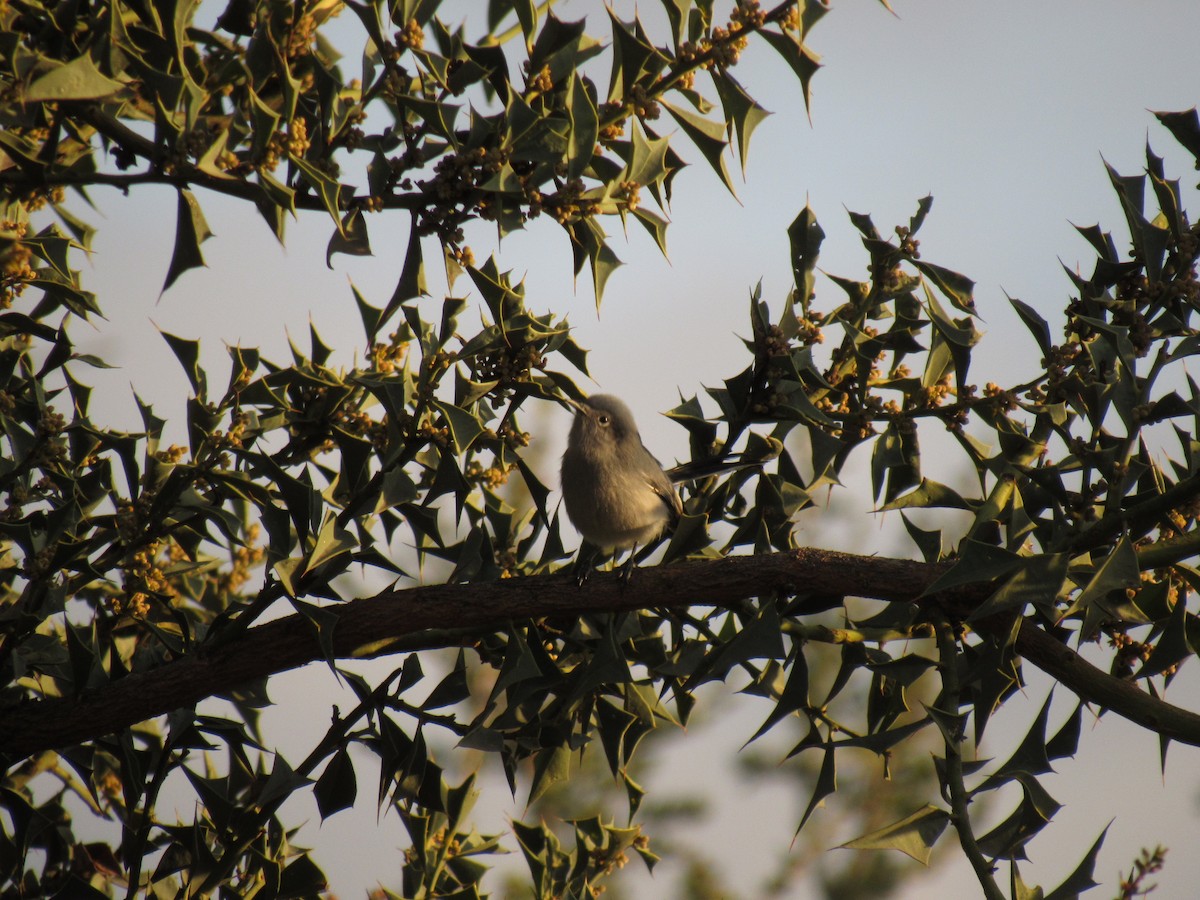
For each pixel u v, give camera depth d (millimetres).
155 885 8977
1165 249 8750
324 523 8469
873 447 8977
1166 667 7965
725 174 8242
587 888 10094
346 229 8172
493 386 8594
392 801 8797
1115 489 8078
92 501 9148
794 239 9344
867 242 9258
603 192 8117
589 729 9805
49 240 8391
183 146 7793
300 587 8781
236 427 8773
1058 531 8258
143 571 9234
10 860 8953
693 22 8312
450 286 8766
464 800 9852
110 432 9008
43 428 8328
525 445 9211
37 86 6715
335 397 9125
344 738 8781
